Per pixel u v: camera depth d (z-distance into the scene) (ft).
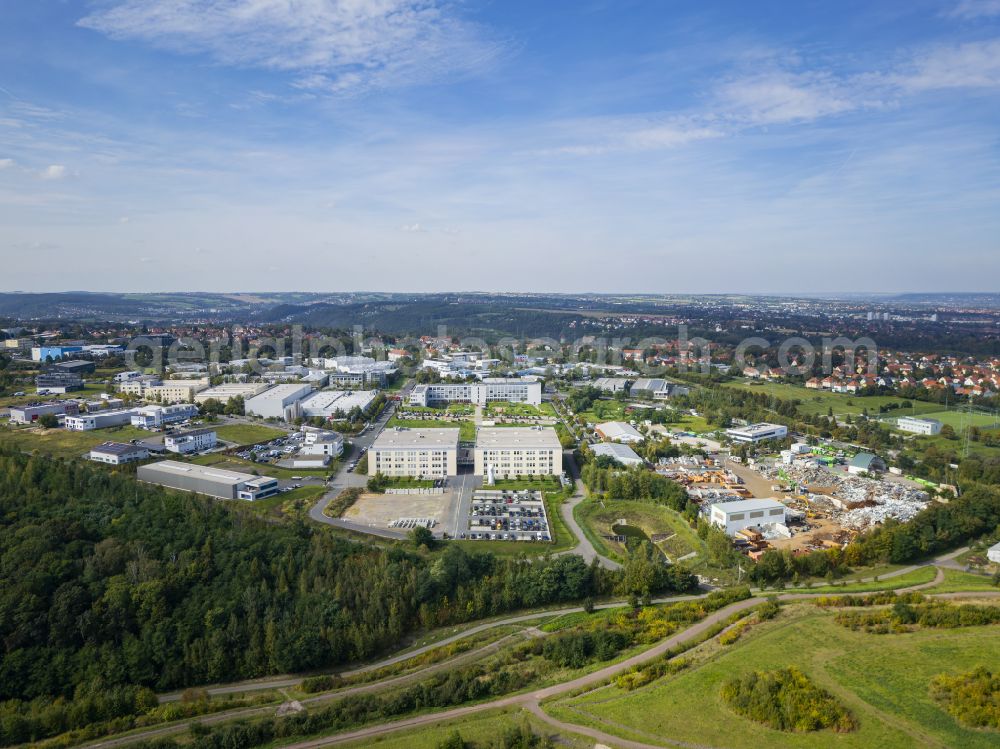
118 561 500.33
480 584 532.73
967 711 316.40
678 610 484.74
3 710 391.24
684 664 391.45
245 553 532.73
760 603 484.74
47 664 421.18
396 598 500.74
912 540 602.44
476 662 443.73
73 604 451.53
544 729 339.98
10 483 591.78
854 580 561.84
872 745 303.48
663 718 338.95
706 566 604.90
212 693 426.92
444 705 379.76
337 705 382.22
